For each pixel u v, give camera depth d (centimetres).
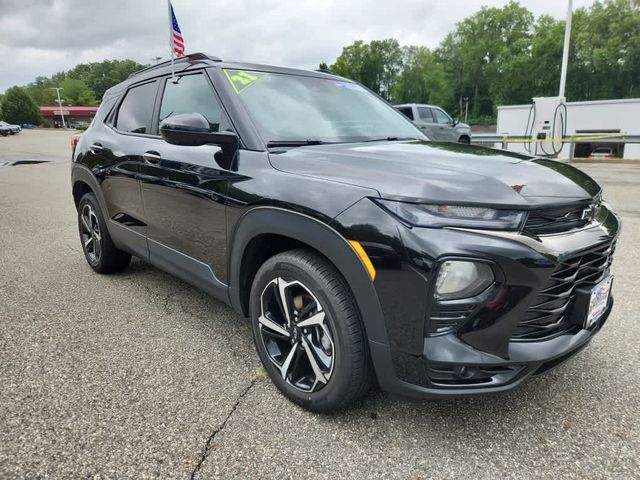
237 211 229
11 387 232
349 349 190
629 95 5728
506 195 176
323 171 205
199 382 239
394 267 172
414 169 195
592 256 197
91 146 379
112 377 243
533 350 179
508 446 194
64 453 186
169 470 179
